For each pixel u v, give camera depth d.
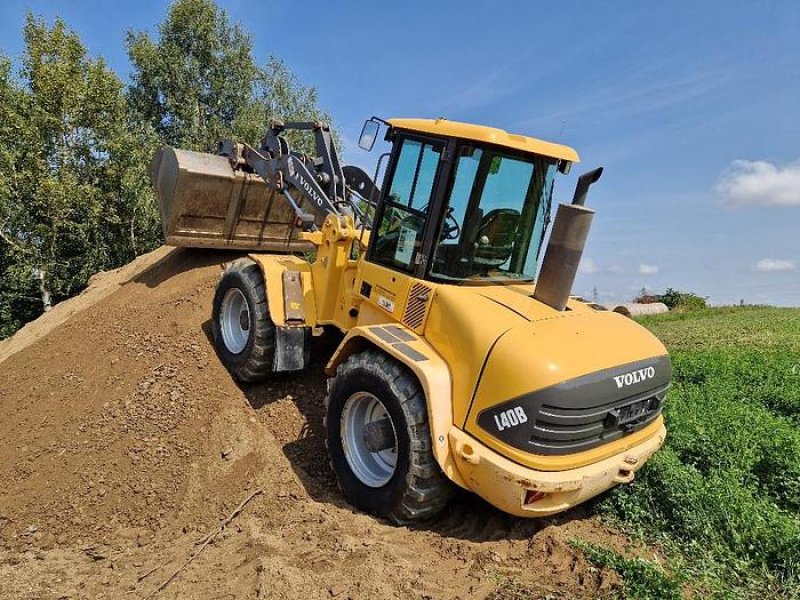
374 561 3.49
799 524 4.09
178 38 26.45
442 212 4.11
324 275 5.38
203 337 6.43
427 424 3.81
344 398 4.34
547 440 3.44
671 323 18.59
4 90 17.75
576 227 3.96
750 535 3.97
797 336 14.14
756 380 8.32
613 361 3.71
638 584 3.35
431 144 4.21
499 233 4.41
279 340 5.32
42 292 18.36
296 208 6.21
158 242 21.08
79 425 5.41
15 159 17.56
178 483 4.76
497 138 3.88
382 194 4.62
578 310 4.25
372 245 4.73
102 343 6.79
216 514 4.45
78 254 19.47
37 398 6.19
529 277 4.76
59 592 3.51
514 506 3.52
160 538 4.25
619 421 3.78
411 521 4.05
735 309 25.61
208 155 7.26
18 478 5.00
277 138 6.96
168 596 3.33
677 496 4.30
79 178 19.20
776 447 5.21
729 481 4.61
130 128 22.97
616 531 4.22
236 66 27.05
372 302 4.66
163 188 7.23
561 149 4.37
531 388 3.40
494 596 3.26
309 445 5.20
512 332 3.62
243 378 5.79
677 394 6.95
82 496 4.66
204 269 7.83
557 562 3.69
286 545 3.75
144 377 5.82
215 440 5.14
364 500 4.22
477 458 3.51
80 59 18.81
